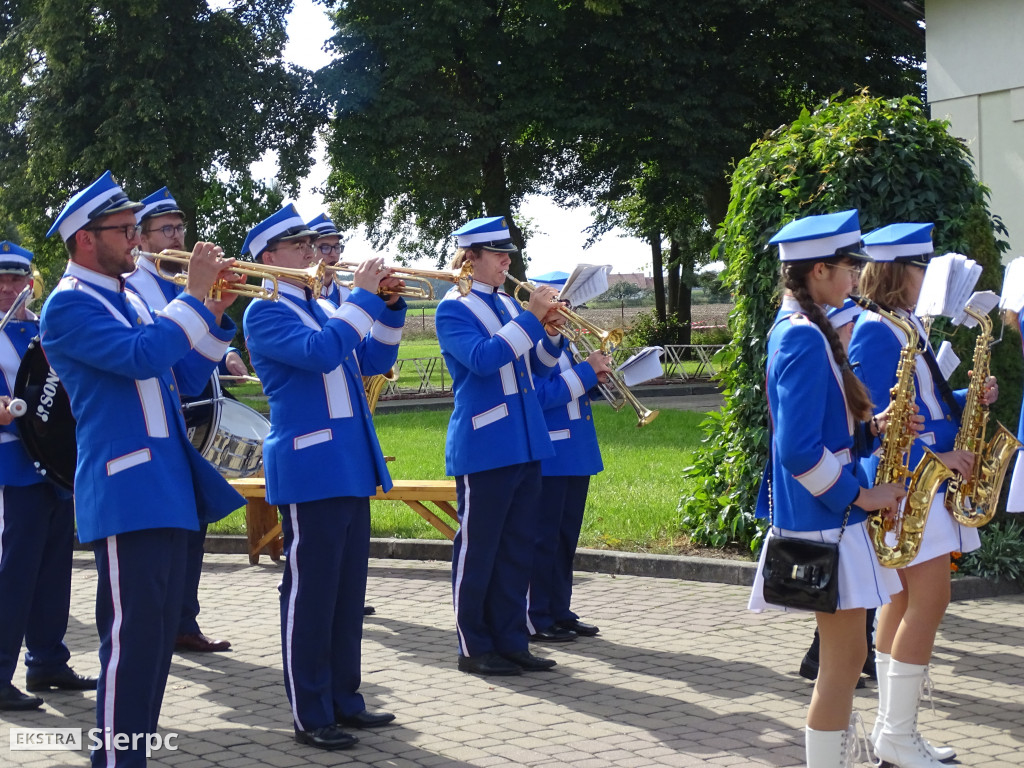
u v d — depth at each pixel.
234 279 4.59
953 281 4.38
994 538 7.35
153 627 4.23
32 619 5.67
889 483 3.84
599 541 8.63
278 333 4.89
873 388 4.61
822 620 3.86
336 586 4.95
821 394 3.71
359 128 25.27
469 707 5.33
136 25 24.27
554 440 6.57
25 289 5.52
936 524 4.44
